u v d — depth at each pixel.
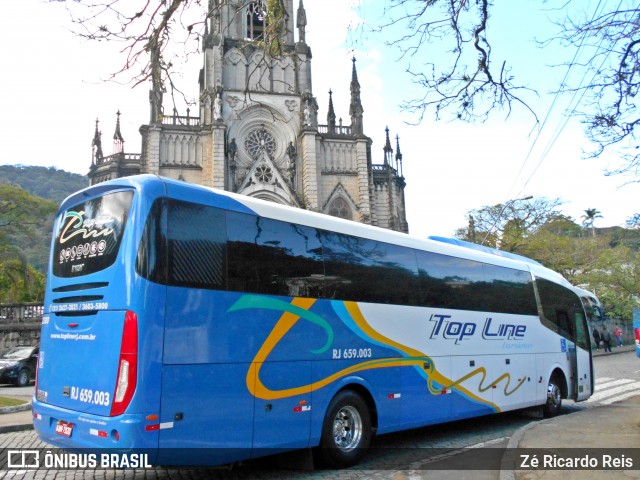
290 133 55.19
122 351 6.94
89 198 8.31
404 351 10.98
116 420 6.76
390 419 10.51
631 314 57.97
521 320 14.82
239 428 7.85
